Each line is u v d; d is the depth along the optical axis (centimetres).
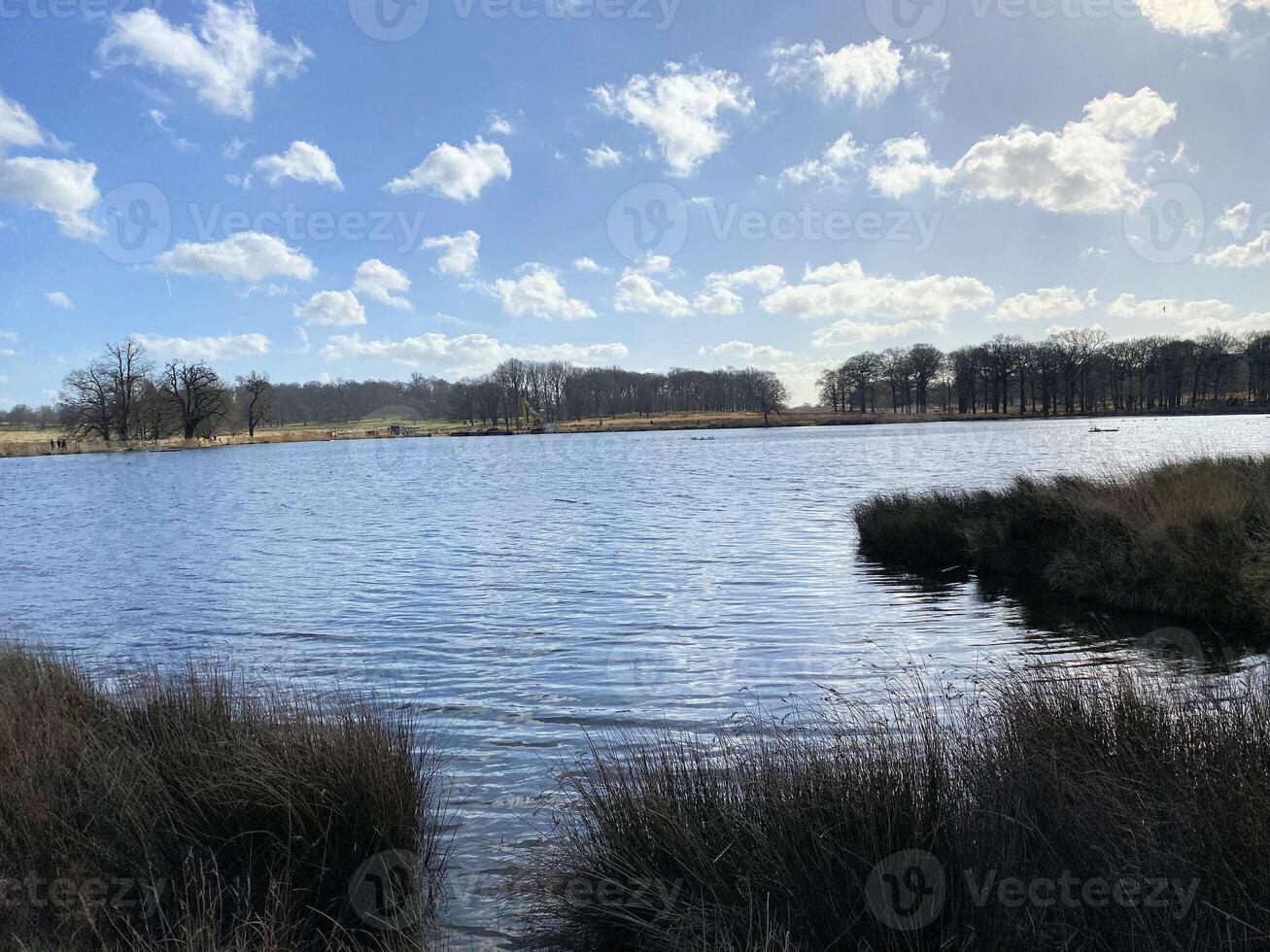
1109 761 364
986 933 279
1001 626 991
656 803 359
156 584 1446
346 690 770
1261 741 353
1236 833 286
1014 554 1308
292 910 341
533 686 781
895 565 1442
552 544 1841
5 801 392
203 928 306
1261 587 922
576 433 14025
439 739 628
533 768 562
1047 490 1466
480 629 1043
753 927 301
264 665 877
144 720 497
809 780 354
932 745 374
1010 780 348
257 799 378
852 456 5244
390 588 1350
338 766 391
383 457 7794
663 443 9331
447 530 2169
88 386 9044
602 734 633
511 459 6688
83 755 433
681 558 1586
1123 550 1123
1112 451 4459
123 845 374
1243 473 1298
